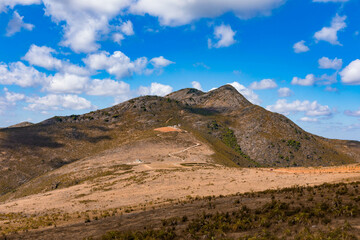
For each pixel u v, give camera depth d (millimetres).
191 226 17031
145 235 16578
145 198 38781
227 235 14898
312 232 13273
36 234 20594
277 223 15570
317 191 24328
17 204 50125
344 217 15156
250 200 23594
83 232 19672
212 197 30578
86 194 51188
